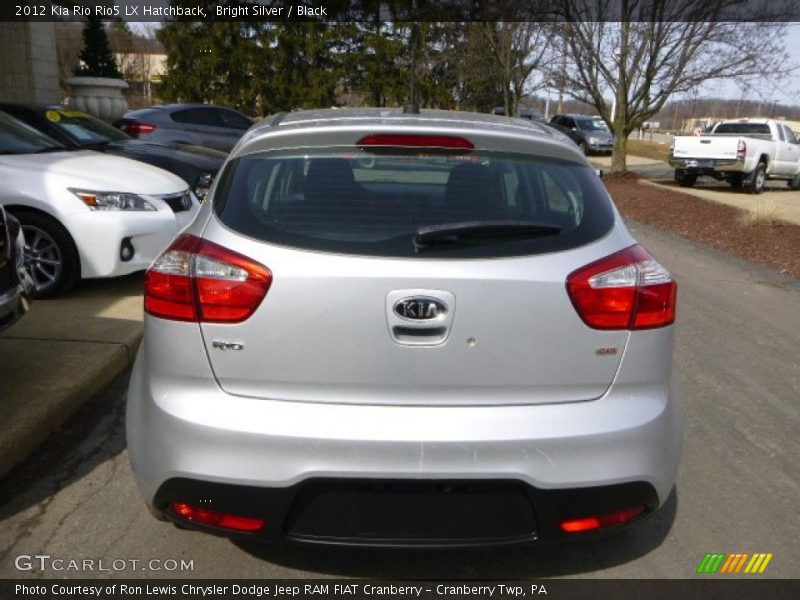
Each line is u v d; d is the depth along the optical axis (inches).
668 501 141.9
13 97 668.1
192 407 100.0
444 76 1444.4
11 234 163.3
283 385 99.0
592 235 105.7
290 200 105.3
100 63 973.2
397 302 96.9
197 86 1445.6
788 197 776.3
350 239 100.4
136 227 251.0
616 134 900.6
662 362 106.0
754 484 149.8
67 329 214.5
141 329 216.2
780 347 241.1
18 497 136.3
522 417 99.7
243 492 98.6
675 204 637.9
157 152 395.5
